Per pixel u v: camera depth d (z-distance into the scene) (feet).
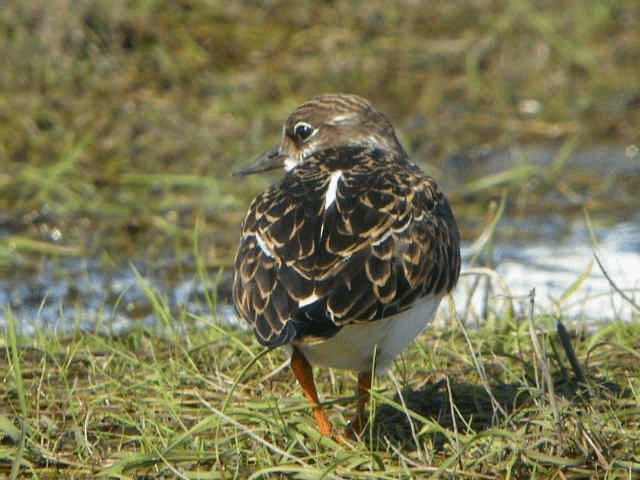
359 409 30.37
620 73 63.46
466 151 57.93
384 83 62.08
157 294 42.91
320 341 27.02
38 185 52.54
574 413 29.19
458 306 41.27
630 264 46.50
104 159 54.80
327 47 63.41
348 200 28.76
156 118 57.36
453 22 65.98
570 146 55.88
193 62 61.36
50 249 48.65
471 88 61.98
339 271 27.40
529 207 53.11
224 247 48.83
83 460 29.48
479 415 31.17
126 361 34.76
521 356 34.37
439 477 27.55
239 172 36.35
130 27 61.31
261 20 64.69
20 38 59.21
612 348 35.12
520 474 28.07
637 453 28.50
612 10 67.05
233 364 34.94
